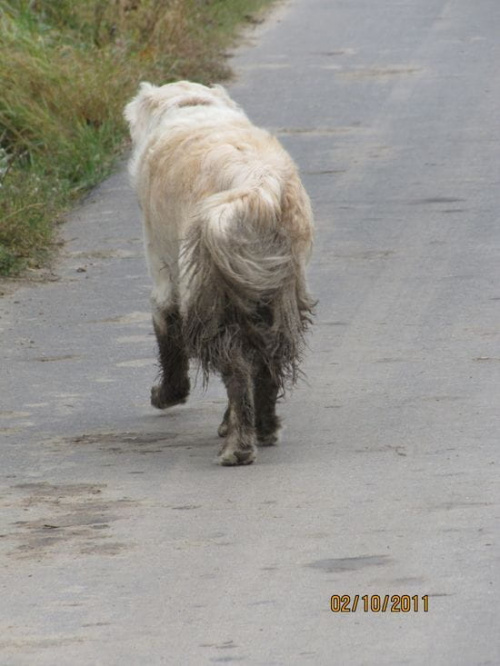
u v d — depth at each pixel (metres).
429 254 18.25
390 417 12.34
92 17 29.94
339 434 11.97
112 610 8.48
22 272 18.67
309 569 8.91
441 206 20.61
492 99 27.69
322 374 13.78
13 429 12.81
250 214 10.72
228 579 8.84
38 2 29.61
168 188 11.76
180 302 11.59
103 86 25.67
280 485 10.70
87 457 11.85
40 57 26.02
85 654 7.88
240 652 7.76
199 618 8.27
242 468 11.23
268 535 9.59
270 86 29.81
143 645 7.95
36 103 24.86
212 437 12.32
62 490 10.95
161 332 12.75
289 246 10.94
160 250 12.31
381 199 21.17
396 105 27.59
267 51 33.72
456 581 8.55
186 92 12.70
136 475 11.25
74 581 8.98
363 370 13.83
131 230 20.64
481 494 10.15
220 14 36.31
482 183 21.77
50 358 15.05
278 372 11.24
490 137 24.69
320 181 22.33
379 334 15.05
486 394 12.81
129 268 18.70
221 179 11.18
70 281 18.23
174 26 30.64
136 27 30.20
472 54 32.34
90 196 22.75
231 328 10.96
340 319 15.68
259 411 11.72
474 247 18.47
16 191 21.11
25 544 9.72
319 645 7.78
